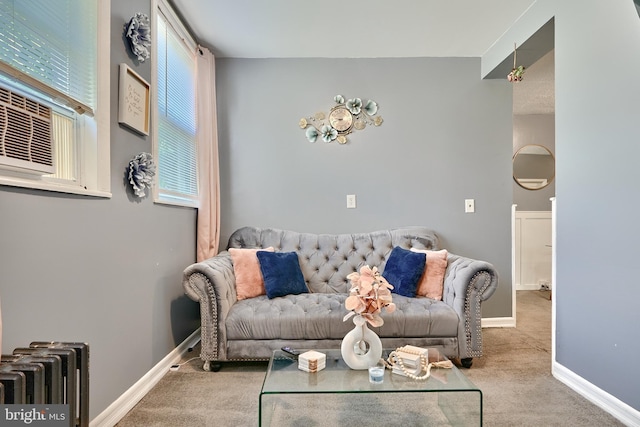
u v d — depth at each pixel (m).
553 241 2.31
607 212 1.89
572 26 2.15
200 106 3.02
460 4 2.56
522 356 2.65
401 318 2.39
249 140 3.39
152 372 2.22
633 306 1.74
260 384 2.22
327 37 3.03
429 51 3.30
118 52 1.89
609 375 1.87
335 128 3.39
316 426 1.74
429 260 2.78
